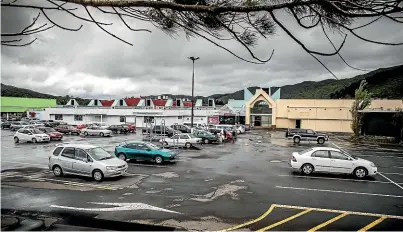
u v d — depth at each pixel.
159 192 12.13
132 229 8.27
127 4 3.11
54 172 15.05
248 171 16.69
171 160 19.19
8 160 19.81
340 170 15.59
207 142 32.00
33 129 31.81
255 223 8.89
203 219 9.15
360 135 38.59
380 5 2.39
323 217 9.47
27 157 21.14
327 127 51.72
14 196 11.38
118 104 60.75
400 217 9.54
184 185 13.35
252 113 58.62
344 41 2.64
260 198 11.44
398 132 35.03
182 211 9.84
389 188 13.26
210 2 3.04
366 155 24.19
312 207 10.45
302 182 14.16
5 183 13.48
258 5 2.83
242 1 2.91
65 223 8.64
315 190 12.74
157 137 31.03
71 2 3.11
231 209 10.11
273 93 69.12
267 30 3.05
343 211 10.06
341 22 2.62
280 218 9.33
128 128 44.91
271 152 24.84
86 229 8.20
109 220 8.95
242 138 38.50
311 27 2.78
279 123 56.50
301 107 53.62
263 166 18.28
